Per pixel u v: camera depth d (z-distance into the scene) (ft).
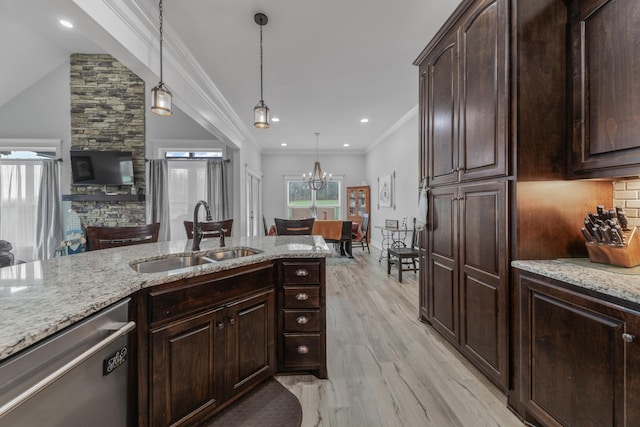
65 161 15.23
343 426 4.87
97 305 3.02
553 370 4.41
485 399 5.56
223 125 14.11
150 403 4.00
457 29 6.82
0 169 15.03
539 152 5.17
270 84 12.02
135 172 15.72
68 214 15.29
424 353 7.23
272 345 5.99
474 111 6.20
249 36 8.55
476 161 6.14
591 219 4.98
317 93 13.16
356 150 27.81
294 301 6.13
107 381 3.30
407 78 11.64
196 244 6.45
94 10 5.55
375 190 24.48
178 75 9.18
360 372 6.43
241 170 17.88
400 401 5.49
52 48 14.11
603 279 3.95
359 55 9.78
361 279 14.17
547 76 5.16
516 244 5.18
